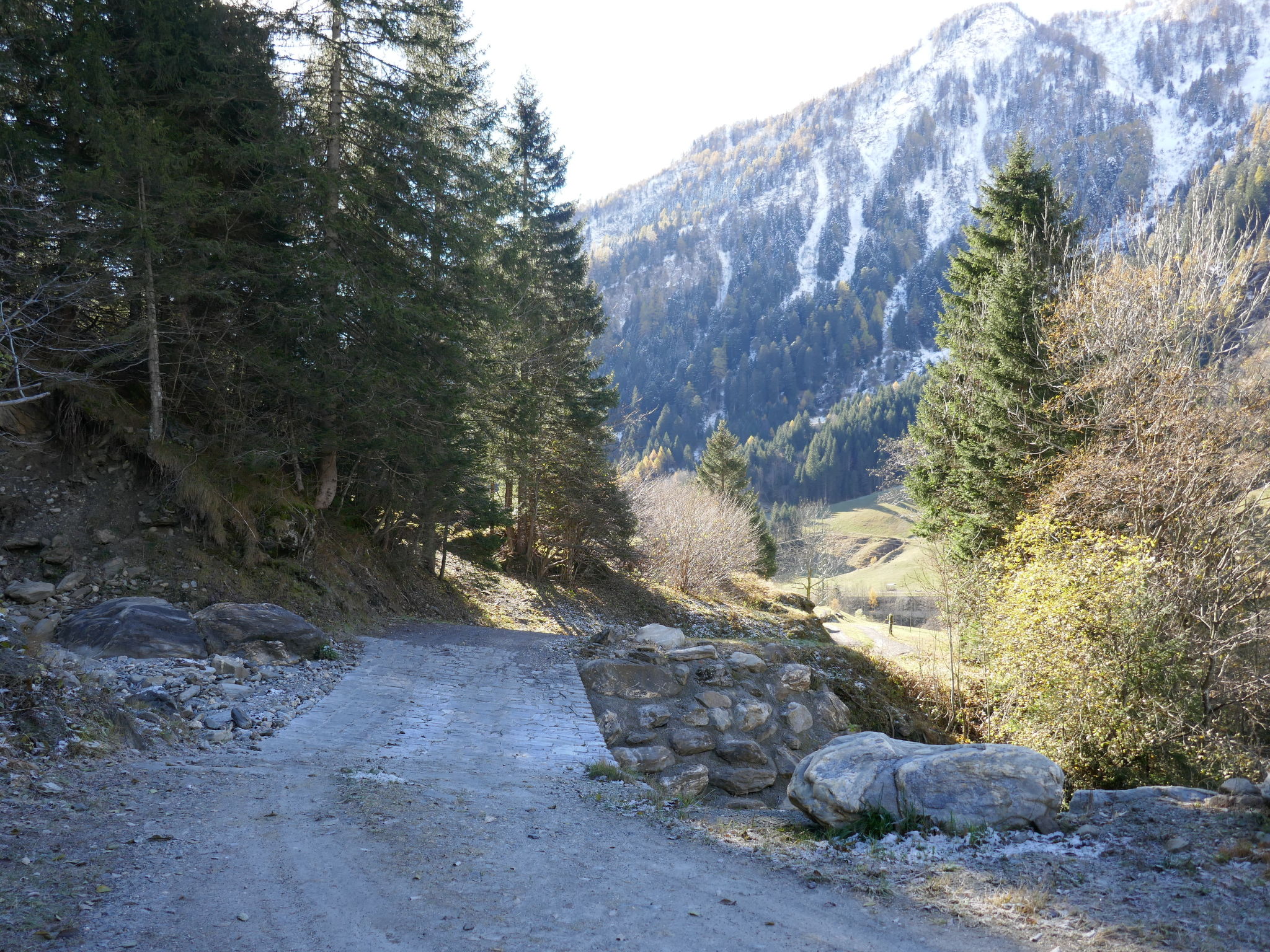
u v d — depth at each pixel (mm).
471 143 24016
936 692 24156
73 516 16469
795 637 37406
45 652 10188
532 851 6141
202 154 17344
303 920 4496
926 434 31172
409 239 21531
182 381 19203
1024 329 25312
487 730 12258
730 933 4535
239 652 14172
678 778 15125
